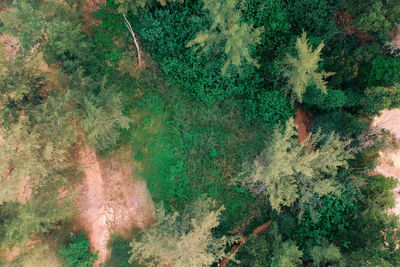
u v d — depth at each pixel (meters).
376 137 19.73
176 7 23.11
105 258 22.80
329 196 19.98
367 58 20.53
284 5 23.28
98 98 20.17
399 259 16.58
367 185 19.86
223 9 17.58
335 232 20.81
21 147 18.19
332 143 19.19
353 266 17.70
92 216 22.88
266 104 23.42
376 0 19.30
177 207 23.05
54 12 20.94
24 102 20.41
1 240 18.77
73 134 21.58
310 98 22.66
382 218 18.12
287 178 19.62
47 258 19.77
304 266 20.66
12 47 22.48
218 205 23.42
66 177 22.53
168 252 17.94
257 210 23.36
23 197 21.62
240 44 18.03
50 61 21.02
